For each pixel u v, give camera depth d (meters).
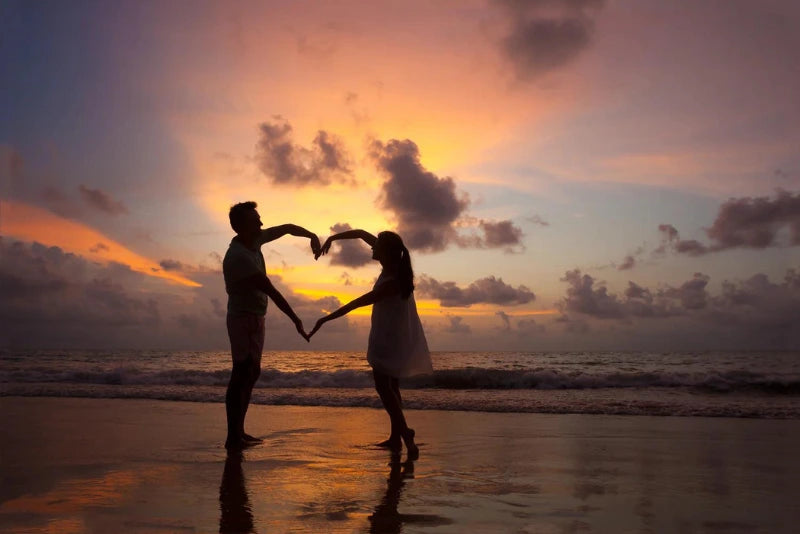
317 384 12.39
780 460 4.17
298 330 4.87
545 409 7.52
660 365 30.23
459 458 4.25
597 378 12.15
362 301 4.66
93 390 9.88
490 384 12.17
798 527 2.55
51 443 4.89
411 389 12.25
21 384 11.30
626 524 2.58
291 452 4.49
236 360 4.94
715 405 7.84
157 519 2.63
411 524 2.55
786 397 9.84
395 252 4.76
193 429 5.72
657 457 4.30
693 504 2.94
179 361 37.00
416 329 4.83
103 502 2.94
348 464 4.02
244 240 5.13
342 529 2.47
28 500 2.98
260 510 2.79
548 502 2.97
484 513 2.74
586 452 4.51
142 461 4.11
